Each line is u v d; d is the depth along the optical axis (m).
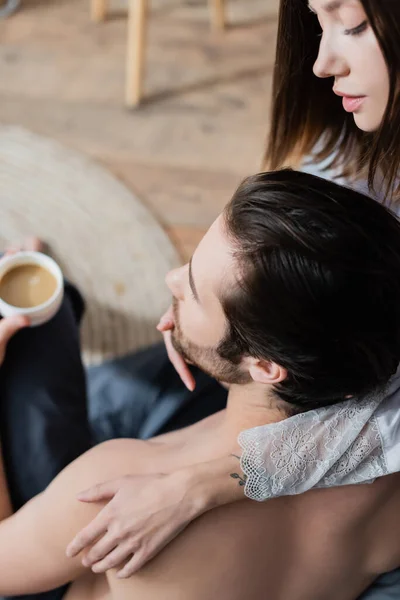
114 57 2.15
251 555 0.70
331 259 0.56
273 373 0.64
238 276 0.59
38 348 0.99
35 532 0.77
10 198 1.81
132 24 1.89
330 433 0.69
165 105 2.04
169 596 0.70
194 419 1.09
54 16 2.22
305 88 0.90
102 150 1.94
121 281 1.71
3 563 0.78
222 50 2.17
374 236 0.58
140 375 1.12
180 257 1.76
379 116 0.78
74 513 0.74
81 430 0.98
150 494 0.69
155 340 1.63
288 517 0.71
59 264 1.72
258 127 2.02
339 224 0.57
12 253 1.15
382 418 0.70
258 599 0.72
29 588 0.80
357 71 0.74
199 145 1.97
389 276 0.58
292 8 0.81
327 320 0.58
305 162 0.98
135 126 2.00
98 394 1.12
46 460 0.93
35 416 0.94
